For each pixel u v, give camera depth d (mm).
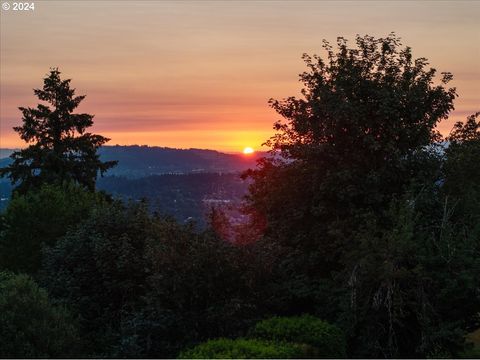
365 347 12398
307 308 14312
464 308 12992
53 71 39688
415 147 15914
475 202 14711
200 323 12008
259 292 12844
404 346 13219
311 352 10008
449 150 16281
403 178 15500
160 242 13570
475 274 12367
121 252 14492
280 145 17281
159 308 11938
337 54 16688
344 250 13914
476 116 17484
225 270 12344
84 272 15195
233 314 12031
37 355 11500
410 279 12562
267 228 16719
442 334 11891
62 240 16734
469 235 12938
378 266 12109
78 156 39188
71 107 39688
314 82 16750
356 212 14477
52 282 15203
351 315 12109
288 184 16156
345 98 15516
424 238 13422
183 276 12070
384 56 16484
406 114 15969
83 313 14438
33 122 38656
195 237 12766
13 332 11656
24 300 12352
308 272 15391
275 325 10828
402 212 12766
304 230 15750
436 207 15016
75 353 12273
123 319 13742
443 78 16203
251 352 9047
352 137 15664
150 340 11711
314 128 16094
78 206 21219
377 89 15836
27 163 37469
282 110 17047
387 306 11859
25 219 19953
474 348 14734
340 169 15266
